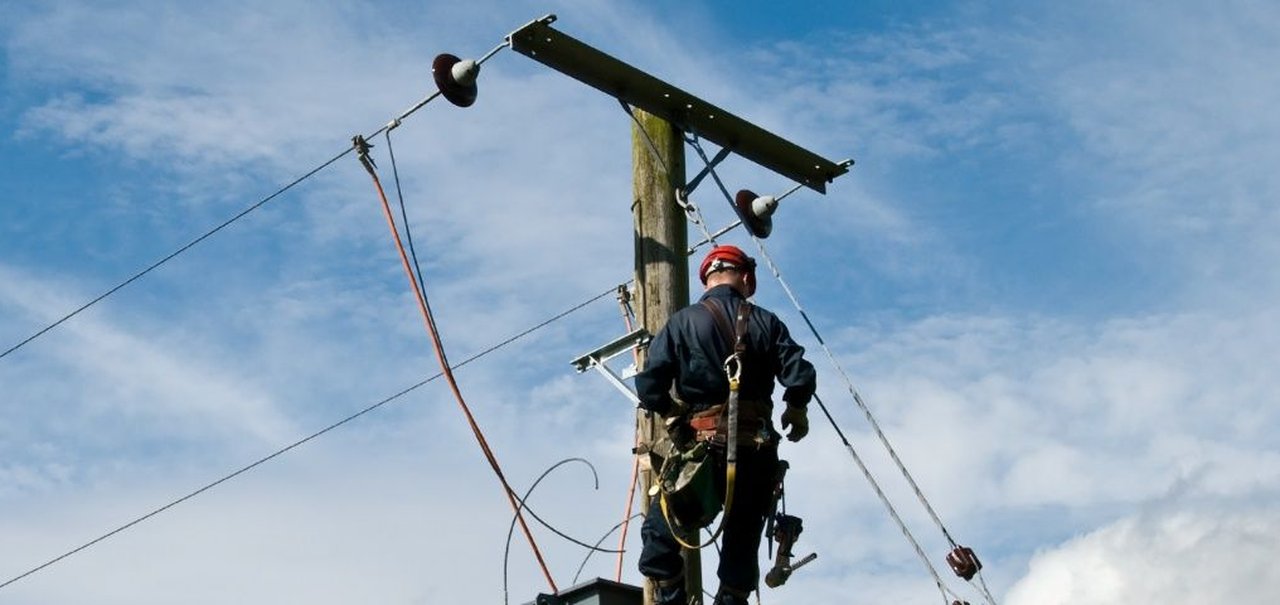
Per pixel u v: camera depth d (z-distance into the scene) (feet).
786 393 21.84
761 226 36.52
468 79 33.37
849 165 37.06
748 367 21.72
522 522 28.73
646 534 22.52
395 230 35.06
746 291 23.20
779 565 22.90
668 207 32.50
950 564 27.73
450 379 32.99
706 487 21.43
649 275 31.86
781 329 22.00
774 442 22.07
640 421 29.25
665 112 33.63
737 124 34.83
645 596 25.99
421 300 34.24
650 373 21.66
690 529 21.85
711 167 33.53
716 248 23.20
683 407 21.85
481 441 29.76
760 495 22.09
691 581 27.45
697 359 21.71
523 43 32.27
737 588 22.04
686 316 22.00
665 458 22.18
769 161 35.96
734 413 21.26
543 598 25.88
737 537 22.18
